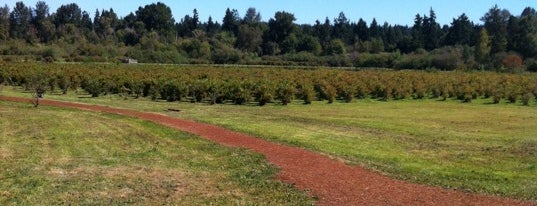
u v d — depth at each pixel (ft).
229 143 64.69
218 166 52.06
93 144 62.03
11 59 258.78
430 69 276.00
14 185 41.98
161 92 124.57
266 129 76.48
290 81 143.64
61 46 345.92
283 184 44.57
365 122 88.69
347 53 384.68
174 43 376.27
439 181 46.26
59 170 47.93
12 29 449.48
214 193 41.78
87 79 139.13
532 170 51.13
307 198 40.29
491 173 49.62
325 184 44.55
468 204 39.19
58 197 39.09
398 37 511.40
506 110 115.14
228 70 211.20
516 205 39.11
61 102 109.09
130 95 131.64
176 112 97.91
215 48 365.40
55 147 59.36
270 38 428.15
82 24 535.19
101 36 432.66
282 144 64.69
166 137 68.18
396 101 134.21
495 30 398.01
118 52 337.72
